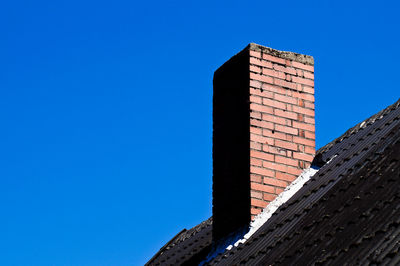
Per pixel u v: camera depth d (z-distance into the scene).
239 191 9.33
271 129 9.54
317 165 9.45
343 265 5.94
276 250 7.50
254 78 9.68
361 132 9.20
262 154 9.37
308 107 9.86
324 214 7.43
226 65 10.22
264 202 9.15
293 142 9.59
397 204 6.38
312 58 10.14
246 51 9.84
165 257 11.29
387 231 6.01
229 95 10.02
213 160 9.98
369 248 5.92
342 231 6.64
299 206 8.34
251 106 9.53
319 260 6.37
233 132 9.76
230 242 9.06
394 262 5.45
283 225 8.12
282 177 9.34
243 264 7.82
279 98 9.73
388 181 7.03
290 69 9.95
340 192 7.72
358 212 6.81
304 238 7.22
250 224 8.91
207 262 9.04
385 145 8.08
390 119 8.87
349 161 8.50
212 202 9.75
